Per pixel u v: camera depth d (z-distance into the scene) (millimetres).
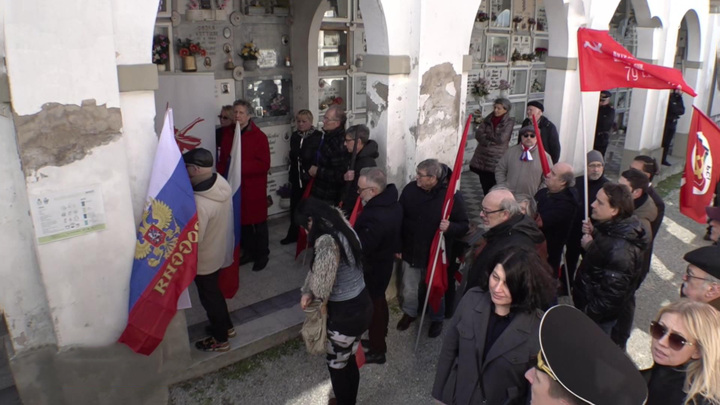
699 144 4605
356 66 7496
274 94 6902
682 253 6785
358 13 7340
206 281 3910
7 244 3000
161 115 5453
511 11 9734
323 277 3168
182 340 3801
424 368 4297
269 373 4125
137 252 3322
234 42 6293
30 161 2873
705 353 1999
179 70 5902
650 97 8883
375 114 4953
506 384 2486
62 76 2883
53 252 3051
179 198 3359
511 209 3342
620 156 11438
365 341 4477
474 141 9961
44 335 3213
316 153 5617
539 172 5656
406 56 4766
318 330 3357
